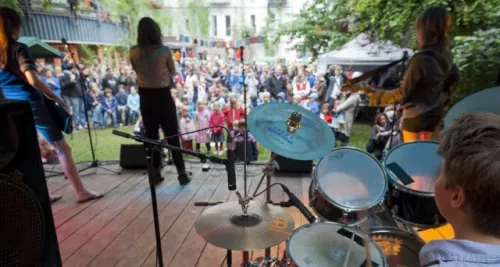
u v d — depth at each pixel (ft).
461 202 1.82
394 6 13.73
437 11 6.61
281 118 5.77
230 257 5.48
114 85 21.30
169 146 5.11
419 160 5.86
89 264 6.65
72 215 8.65
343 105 16.52
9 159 2.98
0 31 7.20
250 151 13.60
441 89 7.00
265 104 6.02
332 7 16.84
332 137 5.82
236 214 4.90
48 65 17.90
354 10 15.76
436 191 2.05
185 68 20.16
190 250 7.13
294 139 5.41
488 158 1.66
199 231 4.57
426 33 6.80
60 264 3.74
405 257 4.33
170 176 11.48
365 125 20.06
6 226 3.06
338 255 3.76
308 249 3.85
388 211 5.46
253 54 19.70
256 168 12.23
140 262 6.73
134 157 11.99
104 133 20.49
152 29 8.88
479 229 1.80
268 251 5.86
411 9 13.10
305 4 17.75
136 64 9.11
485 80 11.60
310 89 17.49
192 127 15.40
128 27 22.26
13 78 7.55
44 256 3.53
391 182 5.57
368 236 4.18
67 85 18.83
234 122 14.17
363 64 16.01
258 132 5.26
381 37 15.15
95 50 21.70
